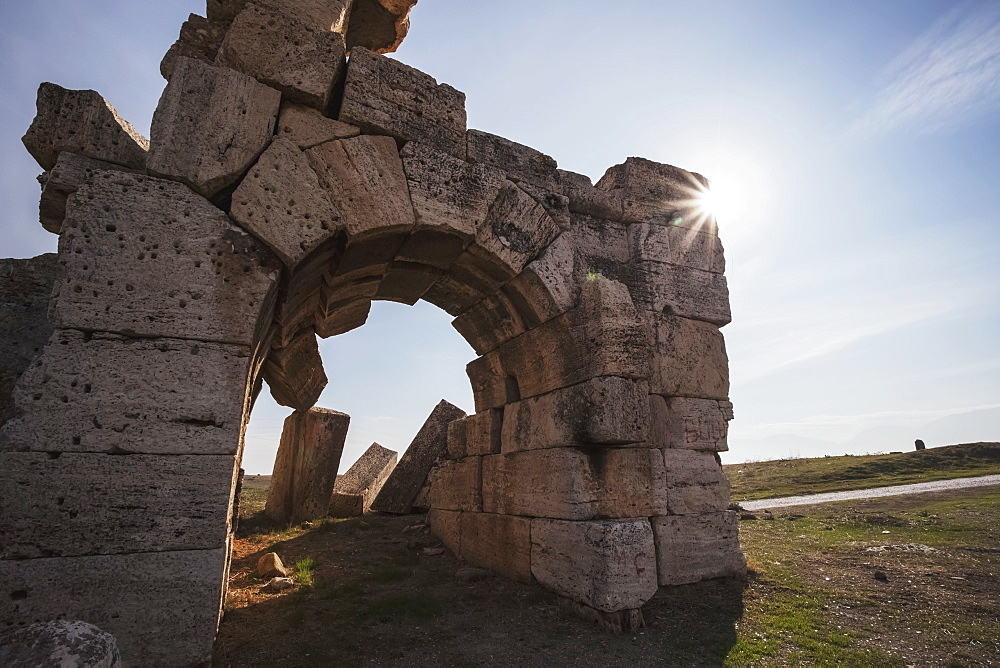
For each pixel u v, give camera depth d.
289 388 10.16
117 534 3.64
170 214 4.25
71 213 3.99
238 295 4.30
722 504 6.59
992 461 22.58
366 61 5.53
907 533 8.86
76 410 3.73
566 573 5.61
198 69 4.62
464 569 7.01
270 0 5.31
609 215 7.00
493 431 7.55
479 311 7.23
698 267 7.24
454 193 5.65
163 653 3.56
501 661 4.32
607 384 5.52
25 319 4.90
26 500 3.52
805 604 5.52
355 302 7.40
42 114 4.52
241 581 6.54
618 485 5.88
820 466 25.20
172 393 3.96
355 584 6.42
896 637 4.69
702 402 6.78
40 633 2.25
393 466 15.20
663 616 5.29
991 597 5.60
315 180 4.82
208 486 3.91
